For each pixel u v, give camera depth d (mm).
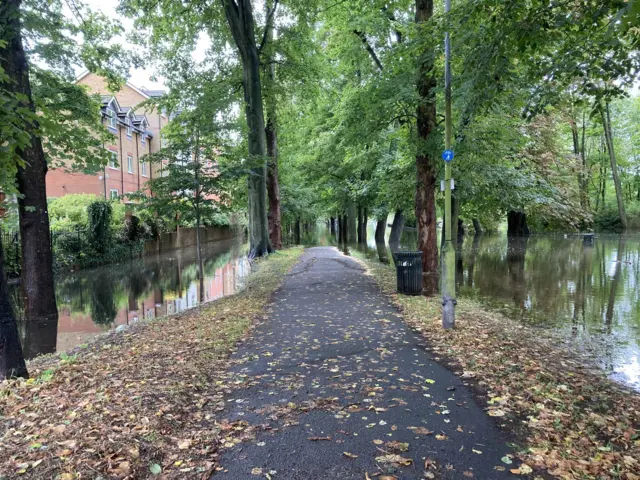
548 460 3352
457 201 18031
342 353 6195
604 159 45500
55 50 12922
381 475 3162
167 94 19422
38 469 3051
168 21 20609
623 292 12859
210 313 9289
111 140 15461
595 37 6070
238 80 22344
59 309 12727
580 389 4973
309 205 40000
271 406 4379
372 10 16406
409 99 12812
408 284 10992
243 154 15852
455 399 4535
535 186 18922
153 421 3861
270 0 21859
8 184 5941
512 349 6422
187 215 14867
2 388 4723
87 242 21375
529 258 22203
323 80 27141
